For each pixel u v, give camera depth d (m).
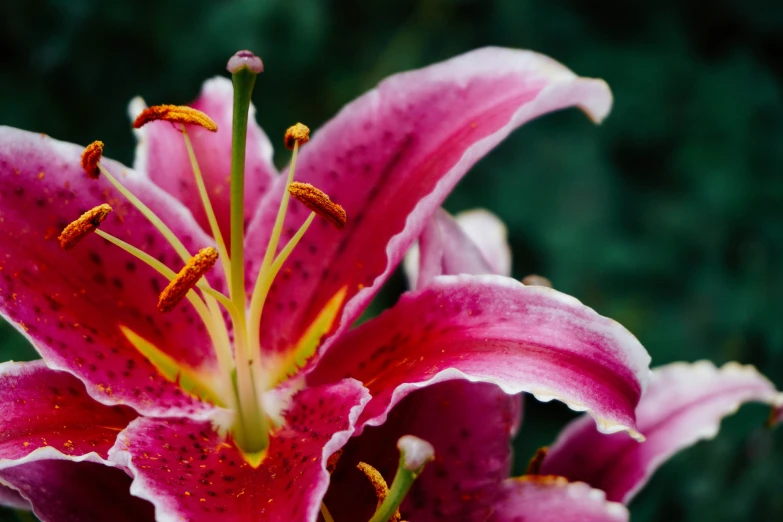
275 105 1.28
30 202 0.48
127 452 0.45
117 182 0.48
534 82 0.49
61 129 1.21
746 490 1.04
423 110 0.50
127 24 1.21
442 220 0.51
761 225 1.27
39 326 0.47
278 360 0.50
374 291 0.47
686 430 0.53
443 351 0.46
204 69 1.24
